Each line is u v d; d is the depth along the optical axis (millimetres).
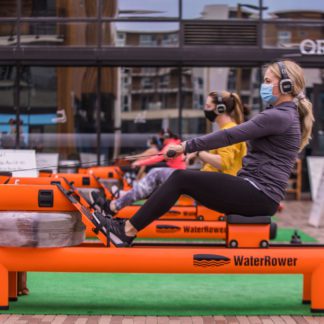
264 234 4746
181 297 5406
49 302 5141
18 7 13258
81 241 4805
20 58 12922
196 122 13633
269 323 4594
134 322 4578
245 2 13422
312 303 4859
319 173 13617
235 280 6121
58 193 4578
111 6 13336
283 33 13492
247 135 4465
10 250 4598
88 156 13570
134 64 13430
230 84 13625
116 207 5969
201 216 7574
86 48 12953
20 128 13461
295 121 4598
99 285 5824
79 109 13531
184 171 4586
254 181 4582
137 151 13594
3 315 4695
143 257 4582
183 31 13352
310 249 4746
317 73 13734
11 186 4535
